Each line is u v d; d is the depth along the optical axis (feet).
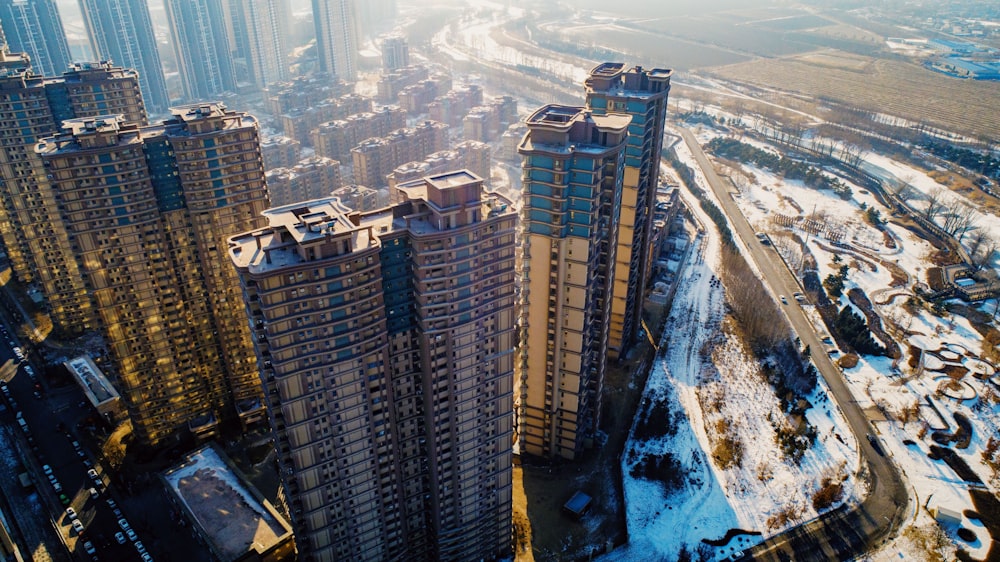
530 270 588.91
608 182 570.05
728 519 625.82
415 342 479.00
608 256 597.93
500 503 571.28
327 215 433.07
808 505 638.53
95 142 559.79
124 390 652.89
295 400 437.58
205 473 625.00
